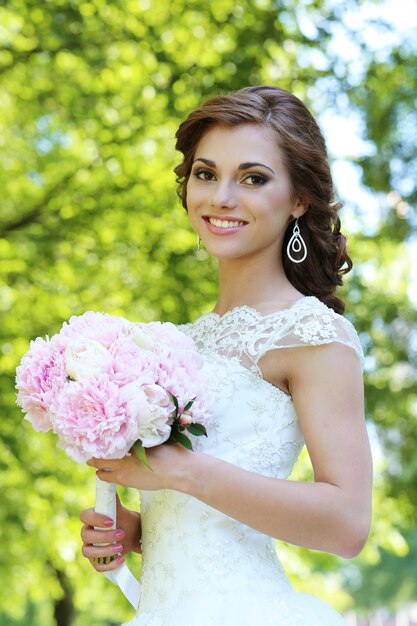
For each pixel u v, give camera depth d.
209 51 10.09
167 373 2.88
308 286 3.60
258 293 3.39
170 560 3.11
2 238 10.44
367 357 10.91
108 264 10.59
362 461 3.00
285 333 3.14
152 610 3.11
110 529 3.24
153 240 10.48
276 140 3.31
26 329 10.50
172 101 9.97
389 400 10.97
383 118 10.72
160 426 2.81
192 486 2.85
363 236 11.12
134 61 10.06
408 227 11.07
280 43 10.04
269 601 3.00
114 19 9.97
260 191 3.28
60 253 10.45
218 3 10.02
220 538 3.08
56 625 14.42
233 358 3.21
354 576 30.22
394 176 10.87
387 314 10.96
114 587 12.47
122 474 2.88
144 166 10.40
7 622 19.70
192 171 3.37
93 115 10.27
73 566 11.96
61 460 10.98
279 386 3.17
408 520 11.84
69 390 2.79
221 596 3.00
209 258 10.49
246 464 3.11
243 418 3.15
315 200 3.41
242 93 3.36
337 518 2.90
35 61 10.18
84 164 10.66
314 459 3.02
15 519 11.06
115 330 2.95
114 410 2.76
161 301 10.50
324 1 10.15
